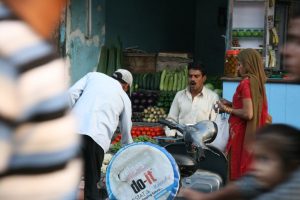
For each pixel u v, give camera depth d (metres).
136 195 4.28
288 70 2.22
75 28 8.67
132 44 11.46
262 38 8.88
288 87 7.66
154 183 4.25
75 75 8.70
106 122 5.30
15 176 1.17
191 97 6.65
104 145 5.29
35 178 1.17
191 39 13.65
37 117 1.17
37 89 1.17
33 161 1.17
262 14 8.88
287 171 2.21
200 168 4.69
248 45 8.91
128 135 5.53
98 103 5.32
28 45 1.18
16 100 1.14
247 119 5.37
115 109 5.35
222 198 2.47
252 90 5.39
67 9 8.28
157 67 9.48
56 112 1.19
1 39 1.16
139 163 4.26
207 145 4.70
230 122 5.51
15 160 1.17
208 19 13.70
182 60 9.39
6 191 1.17
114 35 10.71
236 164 5.44
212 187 4.46
